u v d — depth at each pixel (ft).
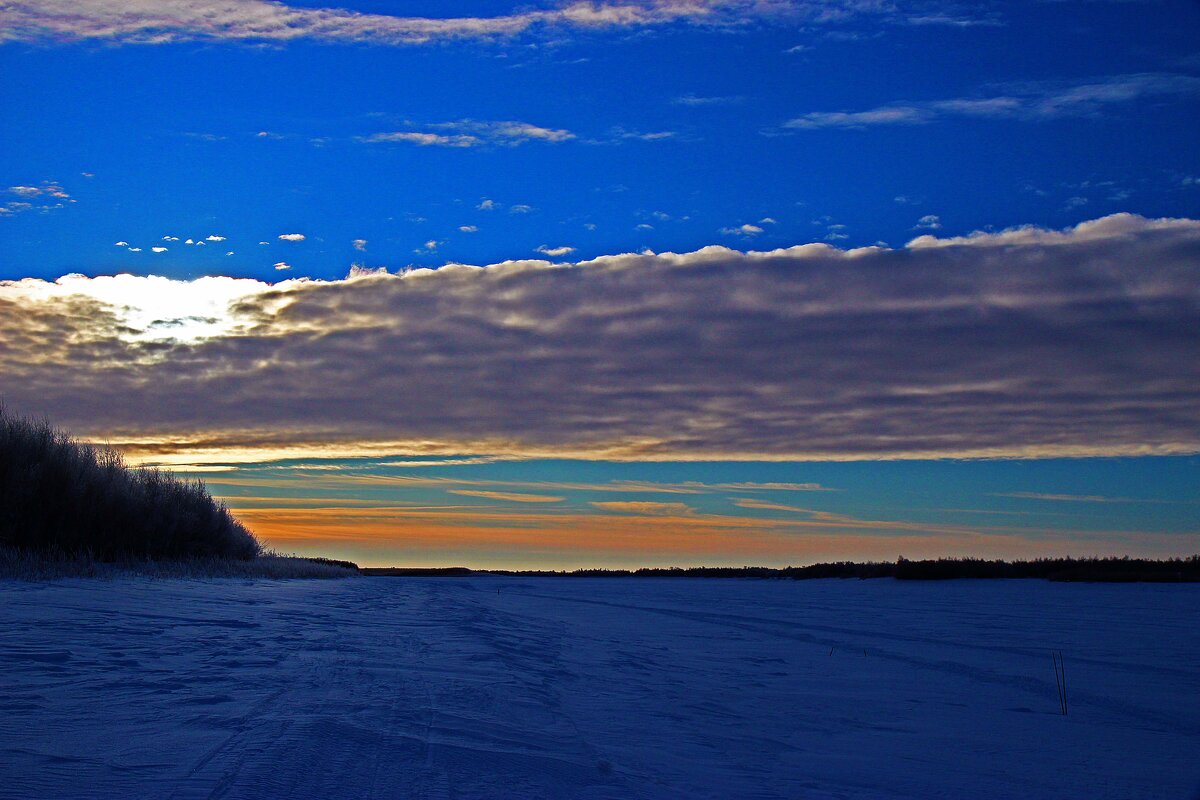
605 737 22.11
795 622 67.72
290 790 14.14
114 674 22.86
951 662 43.83
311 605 52.19
